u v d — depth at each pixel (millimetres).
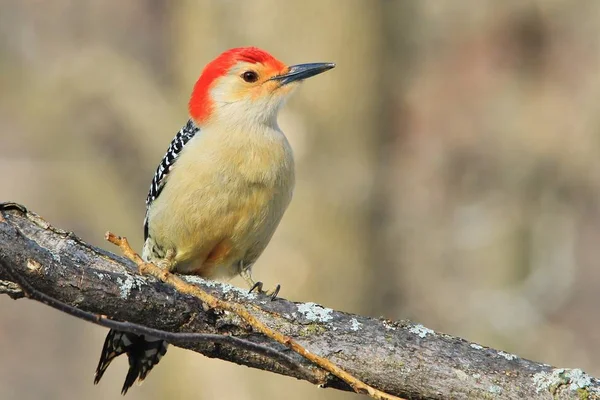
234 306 6637
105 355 8375
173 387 14586
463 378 6727
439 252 17969
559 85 18859
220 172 8656
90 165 16094
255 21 14500
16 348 19062
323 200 14312
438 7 18781
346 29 14609
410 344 6863
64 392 18547
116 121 16141
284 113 14438
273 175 8773
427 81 18656
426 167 18500
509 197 18562
